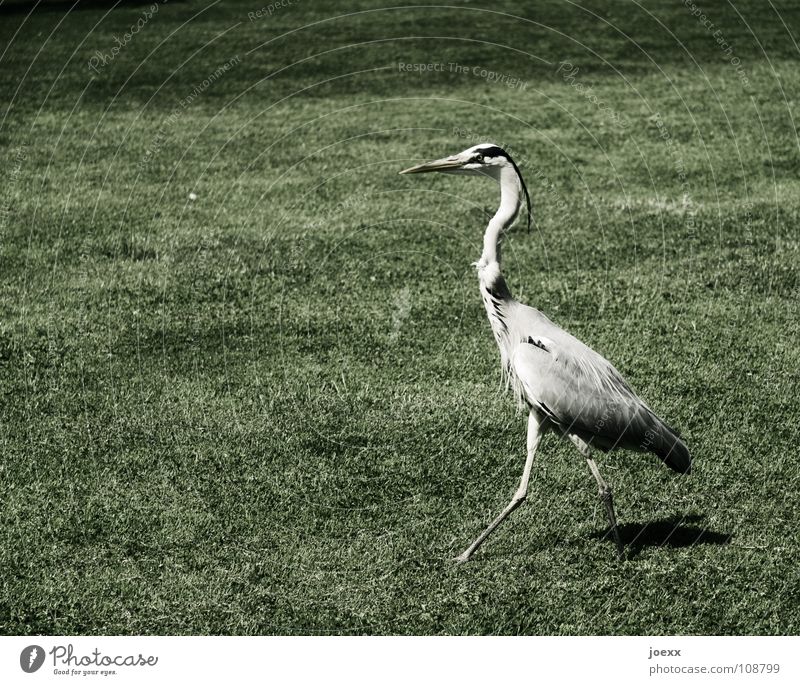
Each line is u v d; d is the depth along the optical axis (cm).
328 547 1011
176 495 1093
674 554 987
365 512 1066
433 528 1040
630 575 961
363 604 936
